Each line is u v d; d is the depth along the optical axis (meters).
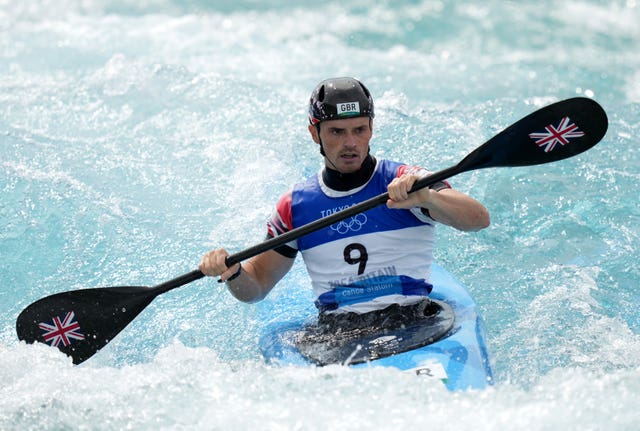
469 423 11.25
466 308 14.90
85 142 22.78
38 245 18.56
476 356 13.36
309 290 16.70
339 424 11.38
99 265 17.98
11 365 13.95
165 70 27.00
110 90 26.06
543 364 14.37
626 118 24.98
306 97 26.91
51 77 28.66
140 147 22.56
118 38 34.94
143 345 15.95
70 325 15.09
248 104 25.03
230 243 18.53
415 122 23.38
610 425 11.16
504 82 32.16
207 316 16.52
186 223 19.31
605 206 19.89
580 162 21.80
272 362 13.79
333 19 40.25
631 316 16.14
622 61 35.03
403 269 14.45
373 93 29.58
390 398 11.95
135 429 11.80
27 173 20.92
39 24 37.19
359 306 14.47
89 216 19.42
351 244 14.48
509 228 19.27
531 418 11.29
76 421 12.12
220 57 33.09
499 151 14.09
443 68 33.62
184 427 11.70
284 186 20.52
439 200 13.56
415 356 13.31
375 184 14.50
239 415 11.80
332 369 12.79
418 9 42.03
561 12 41.56
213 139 22.91
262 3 42.41
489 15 41.25
